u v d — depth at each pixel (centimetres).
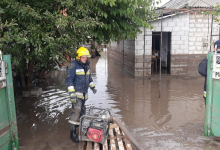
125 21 584
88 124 374
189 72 1152
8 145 349
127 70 1279
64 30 427
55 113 573
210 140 414
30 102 673
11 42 427
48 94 773
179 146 391
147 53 1104
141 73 1116
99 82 1003
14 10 388
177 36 1115
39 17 398
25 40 385
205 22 1107
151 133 447
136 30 626
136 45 1091
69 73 396
